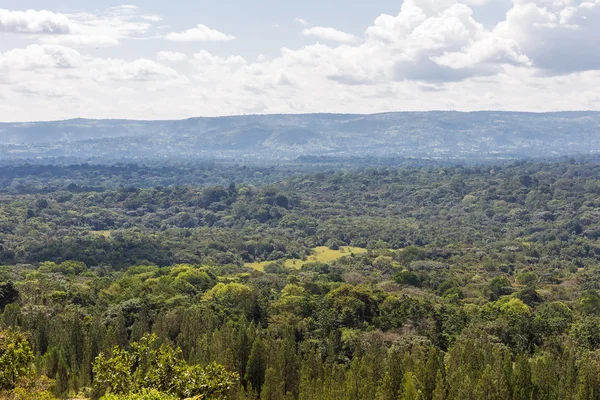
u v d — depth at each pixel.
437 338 126.69
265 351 105.38
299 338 125.44
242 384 103.75
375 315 135.88
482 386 88.94
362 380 93.38
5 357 71.12
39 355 105.75
